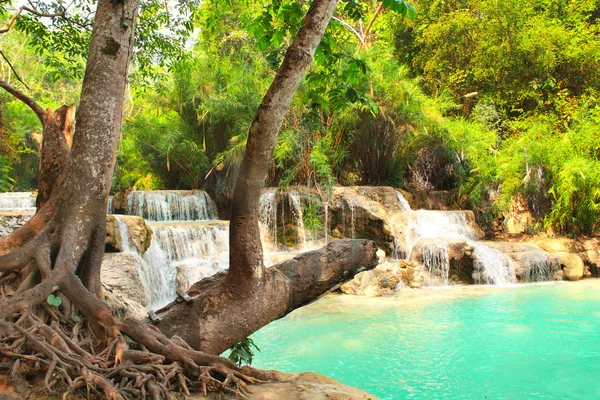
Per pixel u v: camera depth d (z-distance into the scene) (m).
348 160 17.72
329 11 3.82
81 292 3.42
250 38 19.31
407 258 14.18
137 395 2.82
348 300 10.55
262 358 6.65
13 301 3.21
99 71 3.95
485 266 13.14
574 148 16.59
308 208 14.92
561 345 7.18
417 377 5.89
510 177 16.44
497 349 6.97
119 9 4.02
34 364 2.95
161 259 11.65
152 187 19.44
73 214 3.73
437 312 9.41
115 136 3.98
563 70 21.61
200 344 3.79
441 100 19.78
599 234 15.71
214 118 17.12
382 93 16.48
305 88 15.02
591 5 22.30
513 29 20.97
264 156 3.88
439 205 17.59
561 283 13.23
